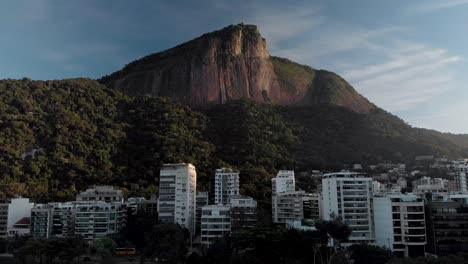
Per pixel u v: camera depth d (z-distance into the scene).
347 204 193.12
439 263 136.12
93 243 186.25
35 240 167.50
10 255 182.75
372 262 152.50
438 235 174.38
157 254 161.62
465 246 171.38
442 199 191.38
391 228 178.00
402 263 139.25
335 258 150.88
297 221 192.88
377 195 195.38
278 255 150.25
